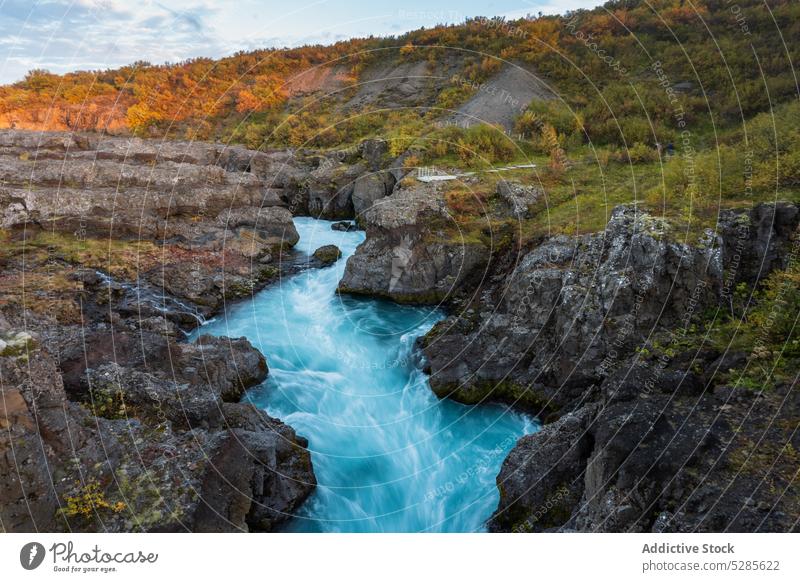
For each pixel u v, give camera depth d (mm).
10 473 5215
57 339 9062
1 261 13773
